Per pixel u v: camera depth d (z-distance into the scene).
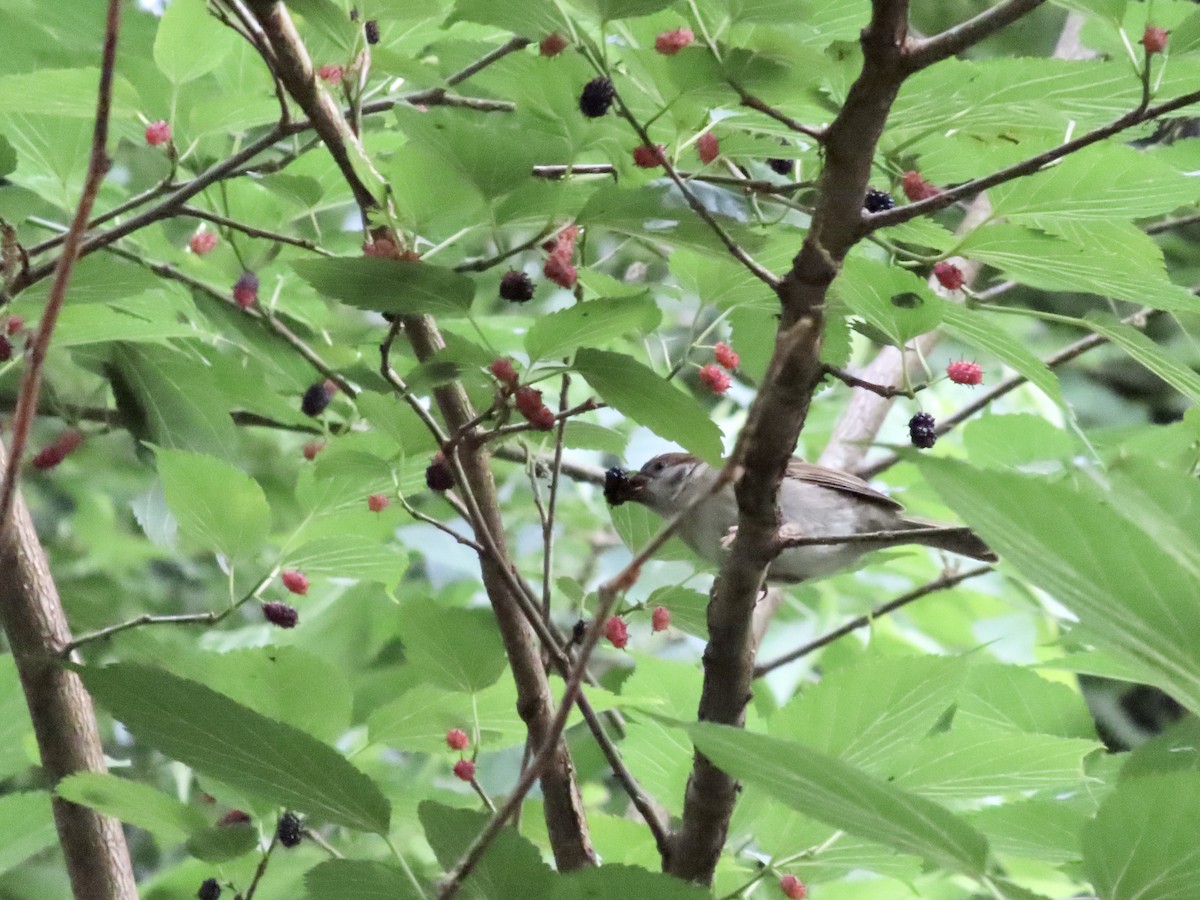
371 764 1.09
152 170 1.27
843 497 1.33
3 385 1.17
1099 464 0.83
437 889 0.75
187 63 1.00
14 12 1.11
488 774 1.27
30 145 1.07
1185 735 0.86
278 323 1.09
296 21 1.00
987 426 1.13
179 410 1.13
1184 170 1.00
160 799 0.85
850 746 0.87
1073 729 1.02
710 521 1.07
